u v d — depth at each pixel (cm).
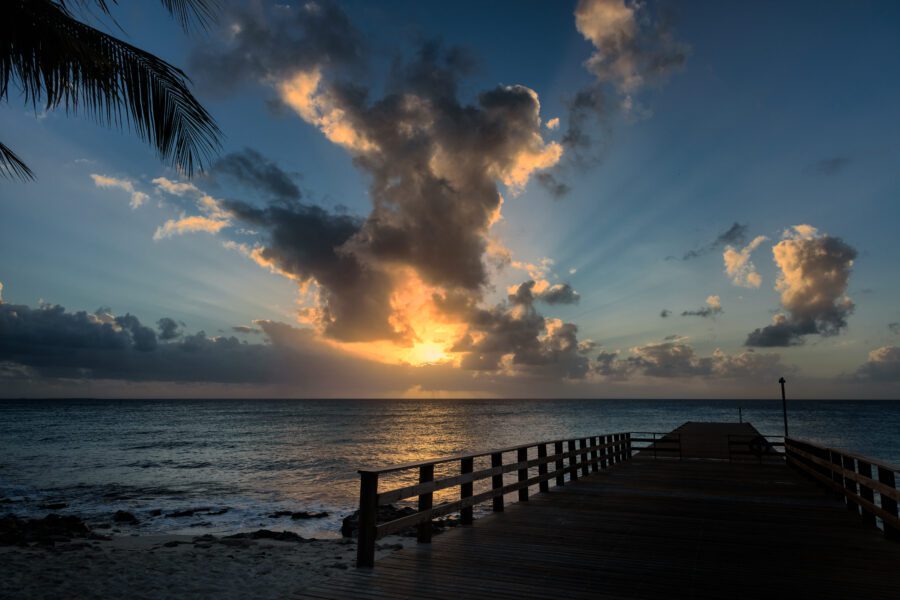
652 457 1972
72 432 6894
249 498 2238
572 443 1366
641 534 766
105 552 1124
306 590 525
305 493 2350
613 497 1094
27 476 2953
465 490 830
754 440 1797
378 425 8650
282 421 10031
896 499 684
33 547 1218
